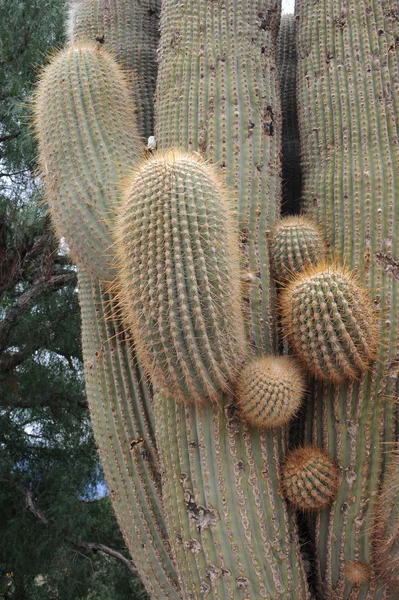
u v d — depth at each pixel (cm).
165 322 216
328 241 269
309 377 257
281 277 265
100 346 297
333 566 242
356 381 244
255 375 229
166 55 303
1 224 657
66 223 273
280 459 249
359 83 279
